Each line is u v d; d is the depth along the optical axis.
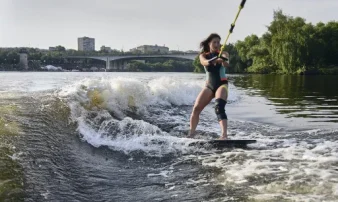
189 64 89.56
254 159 4.14
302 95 13.53
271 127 6.37
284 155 4.27
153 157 4.38
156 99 8.68
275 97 12.59
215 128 6.25
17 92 7.09
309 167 3.76
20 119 4.75
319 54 55.09
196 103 5.81
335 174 3.52
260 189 3.20
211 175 3.67
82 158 4.11
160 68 88.19
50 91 7.03
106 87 7.17
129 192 3.24
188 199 3.06
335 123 6.81
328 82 25.00
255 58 63.03
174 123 6.49
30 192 2.97
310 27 60.88
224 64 5.74
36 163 3.58
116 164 4.09
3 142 3.83
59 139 4.46
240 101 11.02
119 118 6.26
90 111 5.93
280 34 53.28
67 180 3.39
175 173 3.79
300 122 6.95
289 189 3.16
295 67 50.31
